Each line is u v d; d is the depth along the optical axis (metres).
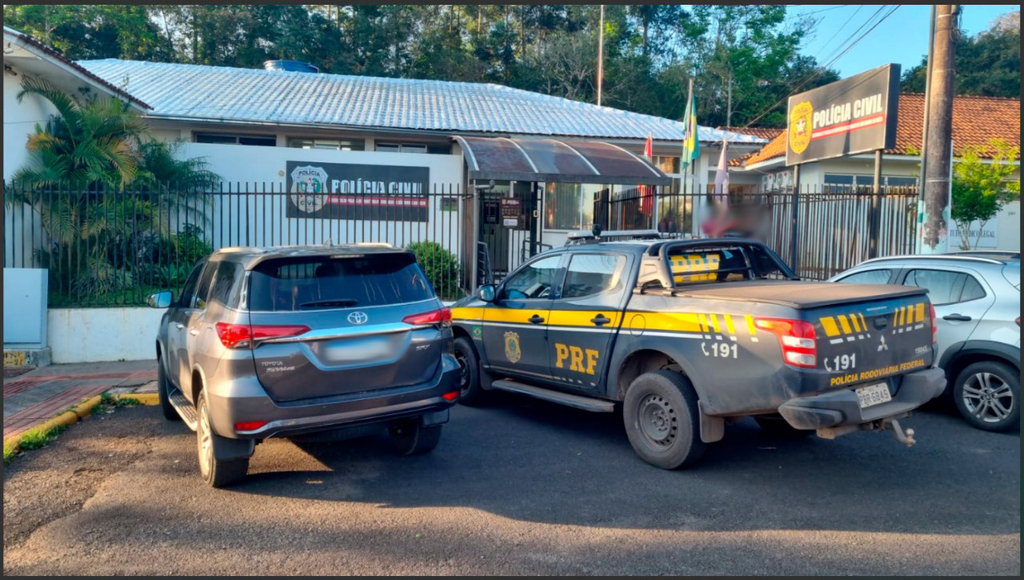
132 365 9.99
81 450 6.32
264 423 4.78
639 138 16.28
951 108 9.37
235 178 14.09
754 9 41.16
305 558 4.14
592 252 6.54
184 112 14.47
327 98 17.39
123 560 4.14
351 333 5.04
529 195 16.28
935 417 7.14
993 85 33.38
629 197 15.62
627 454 6.04
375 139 16.02
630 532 4.45
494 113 17.61
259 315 4.86
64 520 4.73
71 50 33.66
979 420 6.66
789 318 4.72
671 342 5.48
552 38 40.22
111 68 18.67
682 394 5.38
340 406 4.98
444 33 41.06
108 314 10.26
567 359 6.49
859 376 4.87
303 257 5.14
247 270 5.01
